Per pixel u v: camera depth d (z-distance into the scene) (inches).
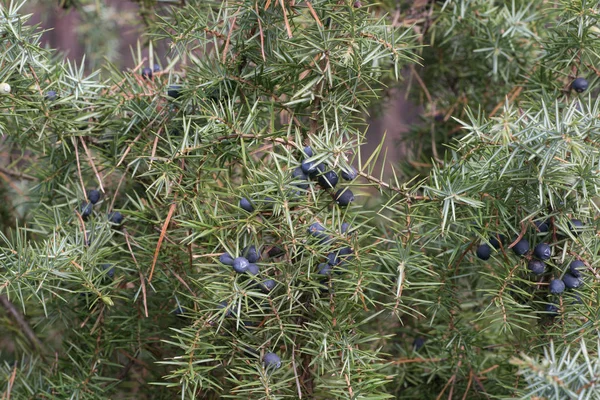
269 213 24.1
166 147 26.3
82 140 26.3
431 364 28.3
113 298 27.9
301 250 24.1
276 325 24.2
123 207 26.4
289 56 25.2
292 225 23.8
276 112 27.5
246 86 25.9
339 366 24.5
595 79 26.4
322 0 24.7
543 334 24.6
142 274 26.2
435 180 24.4
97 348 27.0
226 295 23.7
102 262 25.8
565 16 26.7
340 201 24.2
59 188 27.6
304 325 24.7
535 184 23.9
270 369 24.2
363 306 24.3
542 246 24.1
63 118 26.0
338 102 25.2
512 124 23.3
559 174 23.4
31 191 27.8
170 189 24.9
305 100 24.8
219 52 26.9
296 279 24.0
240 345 24.6
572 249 24.5
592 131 23.5
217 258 24.8
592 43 26.2
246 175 27.2
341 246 24.0
